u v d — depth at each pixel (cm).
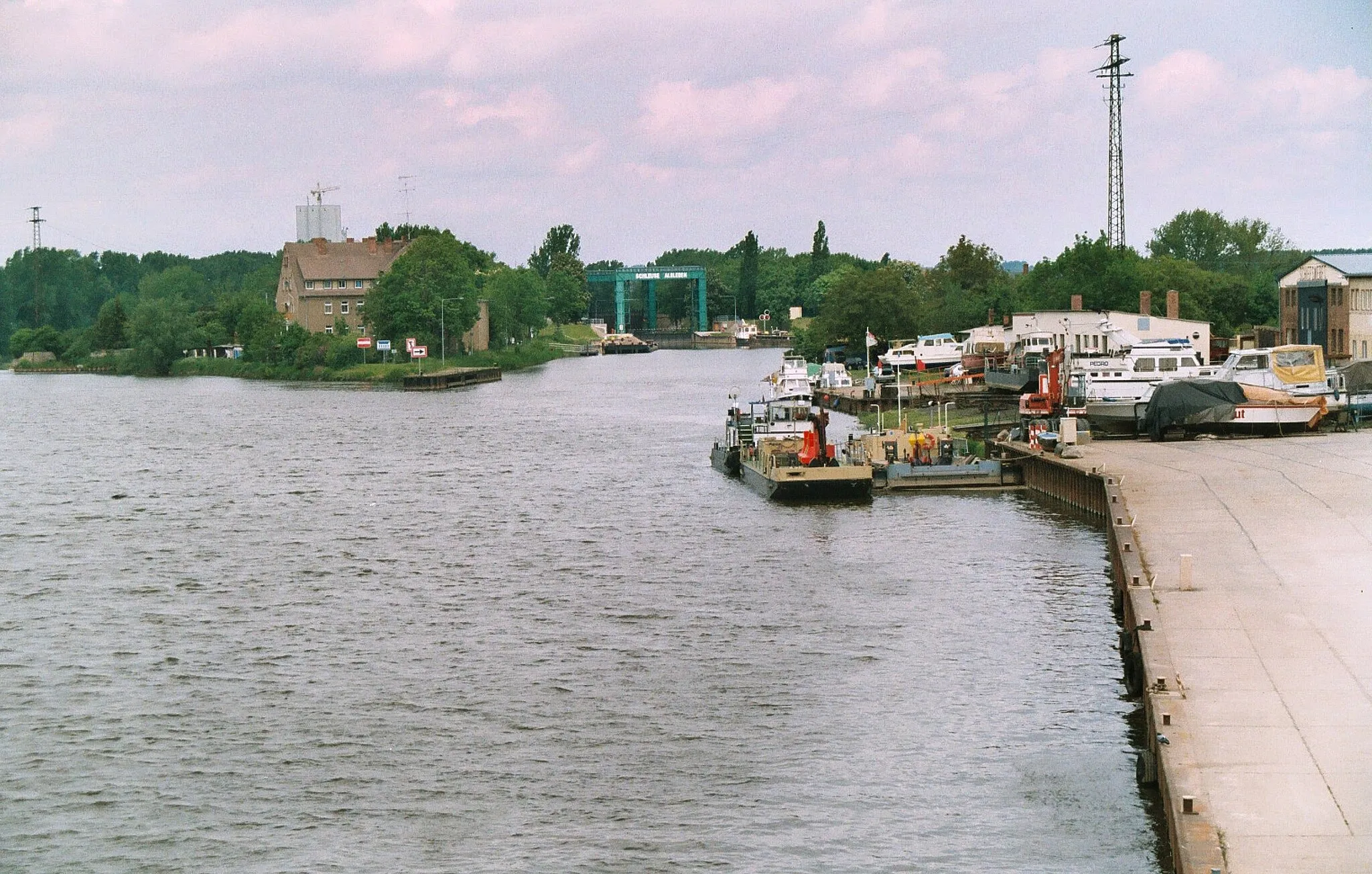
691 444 12375
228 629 5719
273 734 4428
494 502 8969
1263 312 17275
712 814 3753
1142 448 8381
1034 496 8381
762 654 5116
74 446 13350
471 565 6888
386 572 6775
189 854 3625
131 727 4528
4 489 10188
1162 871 3359
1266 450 8006
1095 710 4397
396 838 3672
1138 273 17175
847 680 4784
